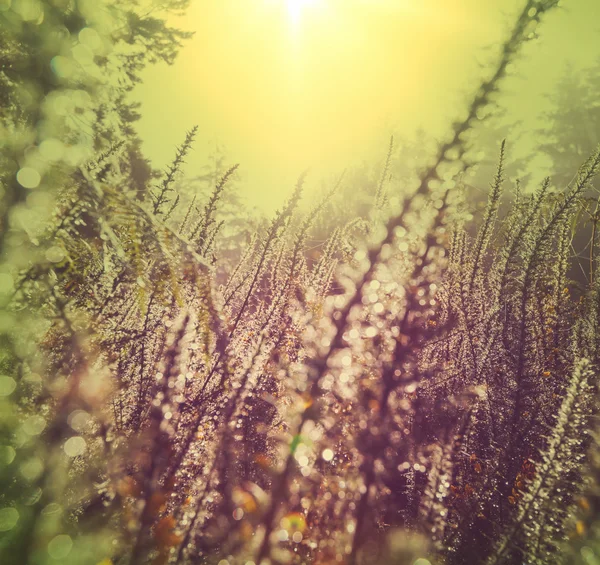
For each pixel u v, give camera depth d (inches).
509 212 129.3
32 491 48.9
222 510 69.5
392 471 71.5
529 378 108.1
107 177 67.4
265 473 78.1
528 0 59.1
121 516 58.7
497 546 68.1
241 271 110.3
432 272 66.0
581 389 67.1
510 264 113.8
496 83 60.4
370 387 65.8
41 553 46.9
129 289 86.9
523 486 89.5
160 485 65.0
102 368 74.1
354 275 67.9
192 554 62.9
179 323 77.8
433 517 64.7
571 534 62.4
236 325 92.5
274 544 58.8
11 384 49.6
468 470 89.9
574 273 150.3
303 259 93.6
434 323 89.2
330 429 66.1
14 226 49.6
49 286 56.7
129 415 74.6
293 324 91.2
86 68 54.7
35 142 50.1
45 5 50.8
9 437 49.2
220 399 80.1
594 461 65.6
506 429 100.7
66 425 56.7
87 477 61.0
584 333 117.3
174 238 73.6
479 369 107.0
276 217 94.6
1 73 49.4
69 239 59.7
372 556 58.2
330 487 63.4
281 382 84.5
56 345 61.9
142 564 56.8
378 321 67.0
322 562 59.3
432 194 64.3
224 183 102.8
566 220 117.1
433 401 92.2
